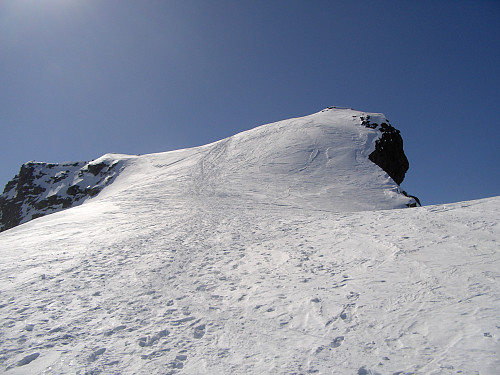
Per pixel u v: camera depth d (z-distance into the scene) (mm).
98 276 8414
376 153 41906
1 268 9070
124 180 55406
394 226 11086
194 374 4414
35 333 5590
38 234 13492
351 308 5988
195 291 7398
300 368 4402
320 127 47406
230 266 9062
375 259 8320
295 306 6305
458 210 11648
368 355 4594
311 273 7984
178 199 24188
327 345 4926
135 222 15867
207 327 5723
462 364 4137
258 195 26328
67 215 17922
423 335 4898
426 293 6141
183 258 9930
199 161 41250
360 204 25750
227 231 13516
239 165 36625
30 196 82125
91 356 4871
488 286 5992
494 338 4508
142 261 9648
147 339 5340
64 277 8336
